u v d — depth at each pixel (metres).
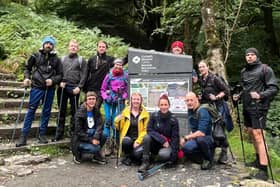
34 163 4.60
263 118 4.37
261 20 11.68
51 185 3.86
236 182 4.13
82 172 4.40
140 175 4.30
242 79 4.60
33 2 15.76
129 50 5.67
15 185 3.78
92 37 11.30
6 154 4.76
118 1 15.38
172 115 4.83
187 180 4.21
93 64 5.65
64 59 5.64
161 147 4.88
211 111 4.78
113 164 4.86
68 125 6.03
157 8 11.48
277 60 10.85
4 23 10.77
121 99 5.52
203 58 9.73
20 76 8.15
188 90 5.31
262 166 4.38
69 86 5.55
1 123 5.62
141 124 4.91
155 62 5.52
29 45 9.46
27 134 5.11
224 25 8.71
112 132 5.53
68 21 13.62
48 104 5.31
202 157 4.86
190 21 10.12
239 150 5.57
